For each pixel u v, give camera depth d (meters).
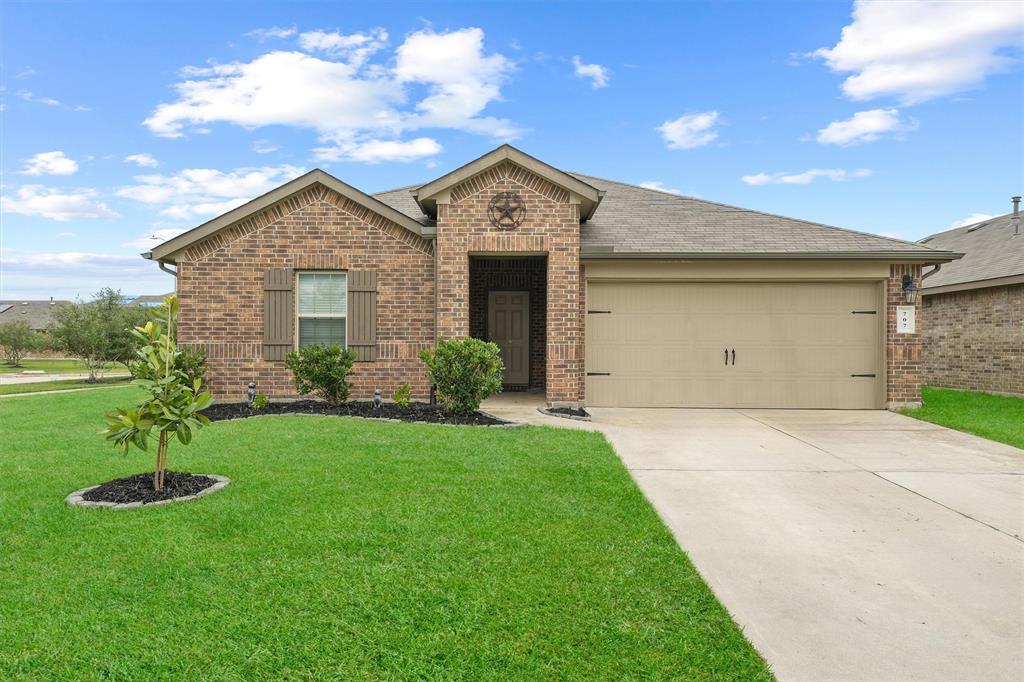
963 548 4.77
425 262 11.83
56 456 7.20
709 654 3.19
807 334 12.05
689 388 12.06
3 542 4.53
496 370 9.88
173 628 3.35
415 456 7.16
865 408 11.98
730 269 11.84
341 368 10.64
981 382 16.02
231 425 9.21
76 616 3.47
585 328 12.00
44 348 36.56
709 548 4.70
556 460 7.04
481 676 2.96
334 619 3.45
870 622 3.60
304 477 6.21
